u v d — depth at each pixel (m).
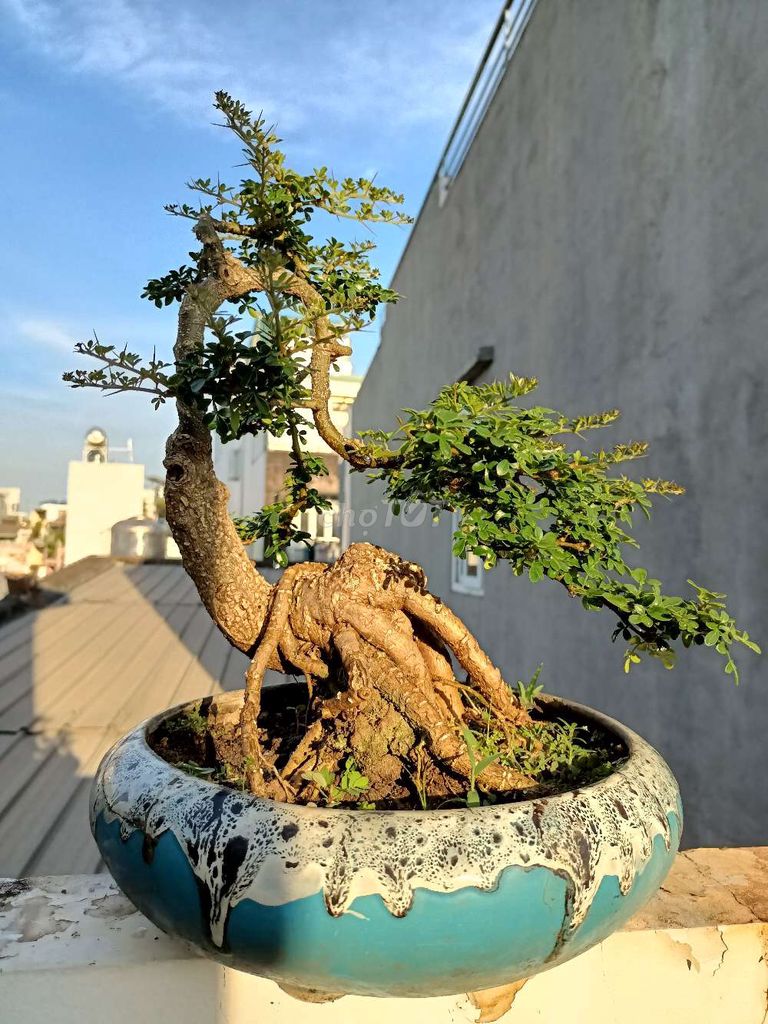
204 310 1.06
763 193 2.19
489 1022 1.05
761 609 2.14
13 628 4.98
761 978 1.16
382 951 0.75
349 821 0.79
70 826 2.43
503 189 4.79
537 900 0.77
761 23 2.20
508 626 4.45
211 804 0.84
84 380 1.02
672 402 2.69
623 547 2.99
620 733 1.16
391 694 1.11
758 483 2.18
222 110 0.95
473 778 0.97
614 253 3.19
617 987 1.11
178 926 0.84
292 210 1.19
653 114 2.87
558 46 3.89
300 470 1.47
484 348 4.90
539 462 1.06
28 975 0.97
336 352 1.27
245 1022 1.01
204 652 4.38
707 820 2.37
